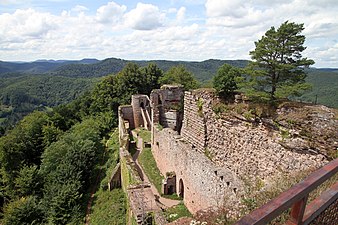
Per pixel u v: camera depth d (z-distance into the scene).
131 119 45.44
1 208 35.97
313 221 4.48
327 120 12.53
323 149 12.23
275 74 15.00
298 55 14.34
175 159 22.59
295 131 13.40
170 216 18.64
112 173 26.66
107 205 23.45
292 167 13.50
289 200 3.38
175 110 38.06
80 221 23.03
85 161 30.73
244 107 16.41
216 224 8.08
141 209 15.66
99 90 58.78
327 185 7.14
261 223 3.00
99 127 48.00
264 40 14.56
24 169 35.16
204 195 17.25
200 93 20.52
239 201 9.59
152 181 25.42
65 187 26.44
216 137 18.98
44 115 61.09
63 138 40.72
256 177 15.53
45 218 25.66
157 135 28.30
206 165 16.77
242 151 16.59
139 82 56.03
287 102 14.67
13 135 48.78
